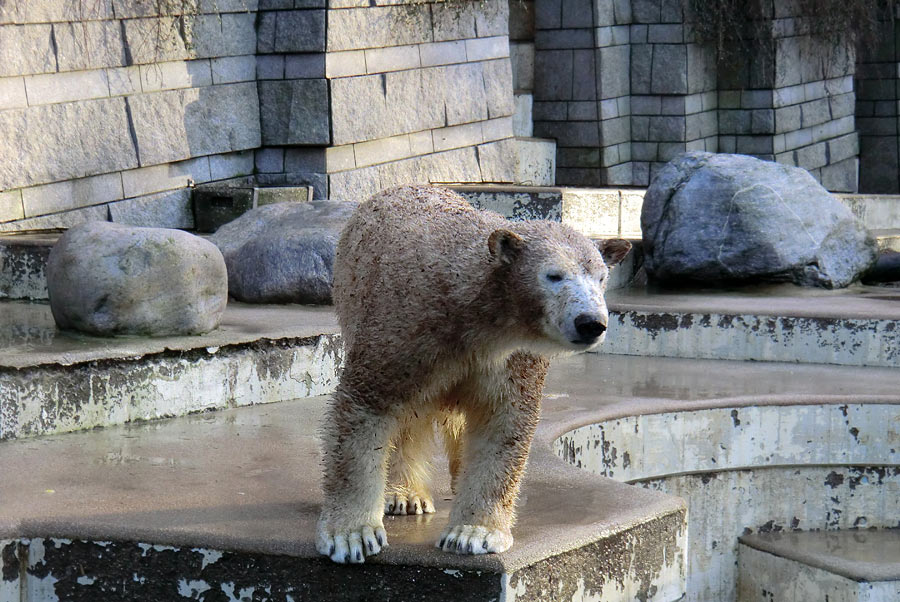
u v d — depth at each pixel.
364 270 4.93
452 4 15.23
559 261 4.39
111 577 5.18
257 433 7.29
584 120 18.45
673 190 12.84
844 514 8.92
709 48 19.06
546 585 4.85
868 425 8.78
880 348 10.41
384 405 4.71
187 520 5.29
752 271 12.39
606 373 10.00
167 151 12.68
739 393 9.09
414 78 14.74
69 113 11.65
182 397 7.80
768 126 19.06
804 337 10.62
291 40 13.48
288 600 4.92
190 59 12.90
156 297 7.99
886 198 16.59
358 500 4.80
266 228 11.29
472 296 4.53
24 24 11.16
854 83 22.55
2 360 6.95
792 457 8.78
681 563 5.68
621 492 5.88
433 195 5.16
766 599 8.50
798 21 19.45
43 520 5.30
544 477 6.20
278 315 9.62
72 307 8.03
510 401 4.75
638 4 18.66
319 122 13.52
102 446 6.86
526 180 17.70
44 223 11.52
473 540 4.71
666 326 11.00
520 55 18.77
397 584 4.78
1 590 5.23
